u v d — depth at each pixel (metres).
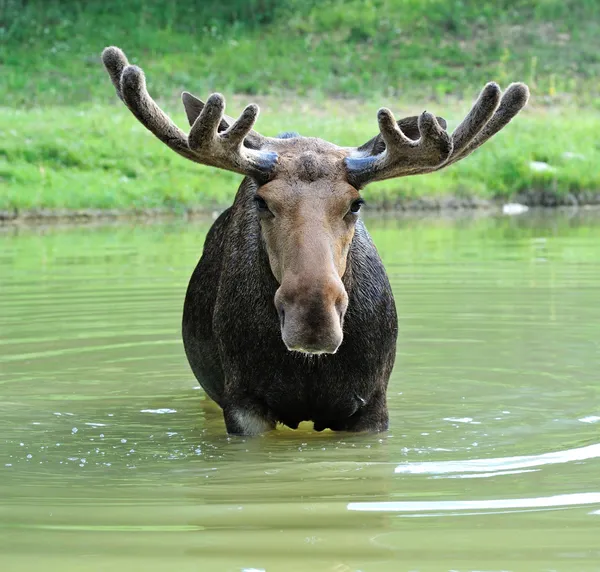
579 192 47.50
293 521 10.06
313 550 9.25
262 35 67.19
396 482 11.34
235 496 10.91
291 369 12.79
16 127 46.38
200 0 70.19
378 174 11.70
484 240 33.31
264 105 56.16
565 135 52.00
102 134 46.59
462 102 58.19
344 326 12.63
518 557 9.01
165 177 44.16
